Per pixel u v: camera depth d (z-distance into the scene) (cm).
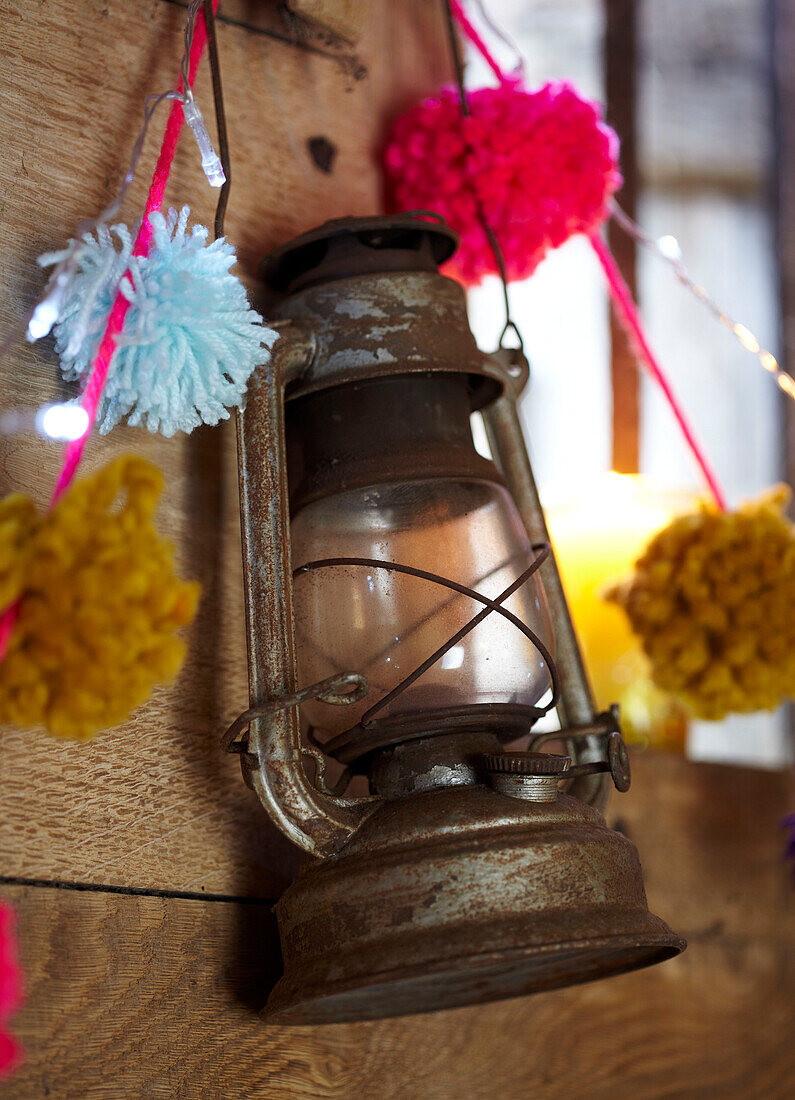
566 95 78
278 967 65
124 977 59
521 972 66
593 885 55
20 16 63
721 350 127
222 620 67
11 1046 42
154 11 69
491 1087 75
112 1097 57
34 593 44
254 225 72
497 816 55
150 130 68
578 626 94
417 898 53
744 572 79
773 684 80
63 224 63
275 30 76
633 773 91
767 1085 94
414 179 77
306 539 61
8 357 60
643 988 87
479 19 118
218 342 55
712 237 129
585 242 122
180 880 62
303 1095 65
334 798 57
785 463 125
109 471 45
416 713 58
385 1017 63
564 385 121
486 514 61
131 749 61
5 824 56
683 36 130
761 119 132
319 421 62
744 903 96
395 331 61
